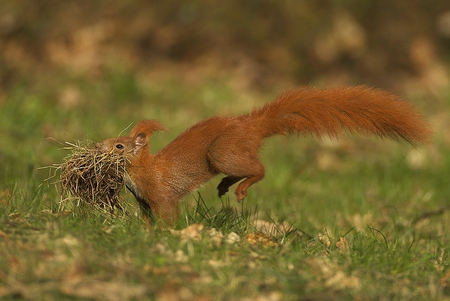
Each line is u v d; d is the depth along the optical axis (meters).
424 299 6.99
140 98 17.59
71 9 20.38
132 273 6.57
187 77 19.61
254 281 6.77
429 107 20.05
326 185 13.84
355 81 20.78
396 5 22.91
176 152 8.94
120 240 7.42
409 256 8.27
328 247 8.62
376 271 7.52
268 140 16.33
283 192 13.02
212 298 6.44
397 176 14.74
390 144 16.53
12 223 7.60
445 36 23.27
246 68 20.30
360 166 15.31
